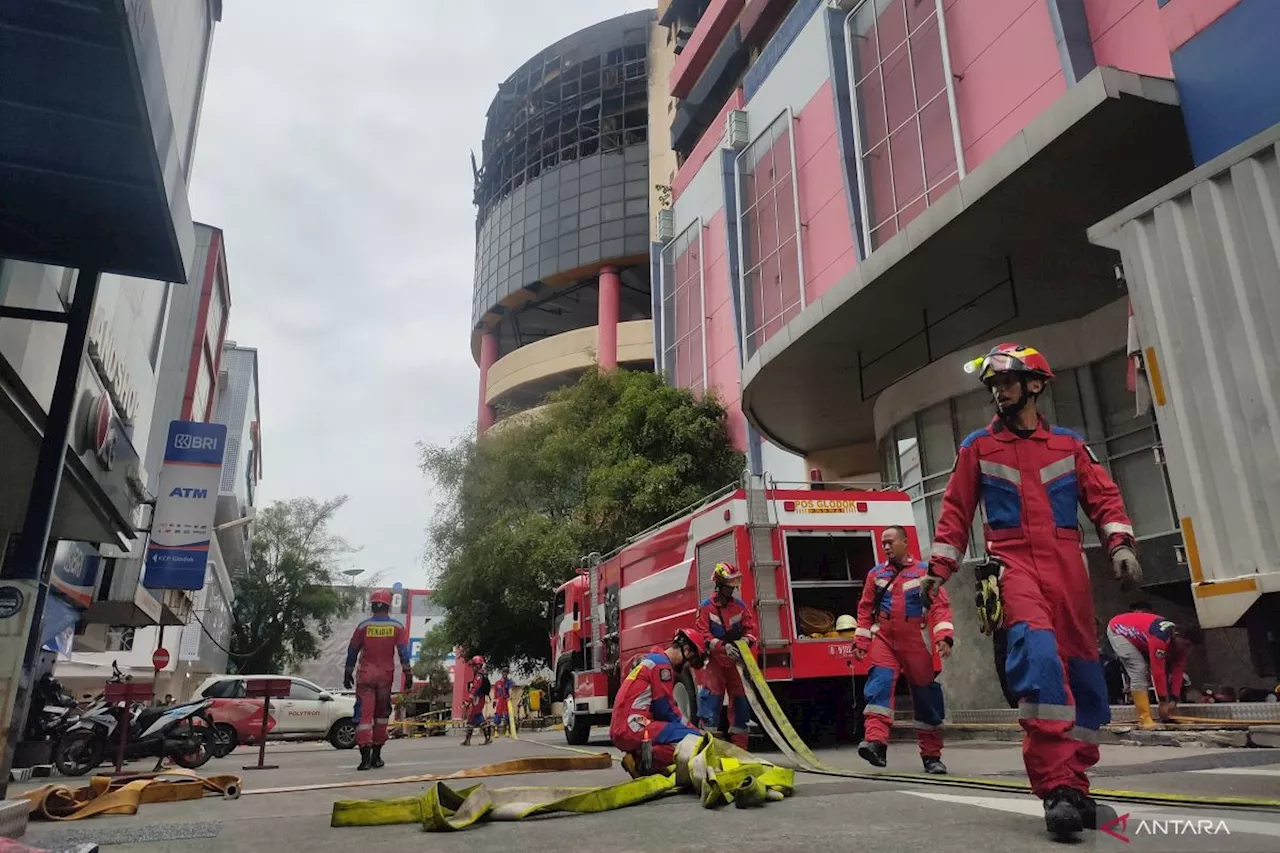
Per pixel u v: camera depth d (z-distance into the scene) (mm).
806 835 3549
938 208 11633
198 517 17422
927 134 17594
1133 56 13328
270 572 45438
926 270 12711
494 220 60500
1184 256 5781
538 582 24000
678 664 6043
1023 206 11078
